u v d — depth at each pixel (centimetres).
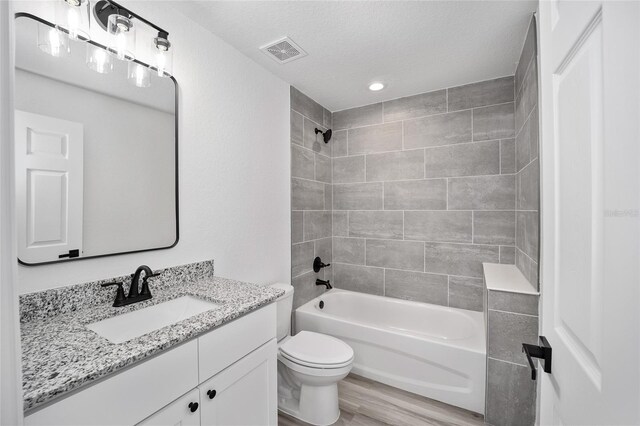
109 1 115
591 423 49
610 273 43
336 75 217
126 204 124
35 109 99
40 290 100
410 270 256
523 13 147
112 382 73
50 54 102
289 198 232
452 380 179
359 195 279
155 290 134
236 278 181
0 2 39
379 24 156
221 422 105
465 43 175
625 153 40
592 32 51
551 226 75
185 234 149
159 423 83
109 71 119
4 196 40
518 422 157
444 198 241
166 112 140
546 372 73
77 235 109
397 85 234
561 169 67
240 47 178
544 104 78
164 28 139
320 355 165
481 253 228
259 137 200
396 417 170
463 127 233
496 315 162
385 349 202
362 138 277
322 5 141
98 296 113
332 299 270
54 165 104
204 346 98
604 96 45
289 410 176
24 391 59
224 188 172
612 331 42
